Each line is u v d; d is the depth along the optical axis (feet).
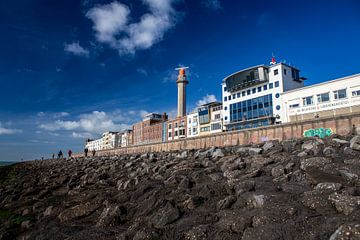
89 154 277.03
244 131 95.86
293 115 150.00
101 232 21.86
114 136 449.48
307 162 28.63
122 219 24.49
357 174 23.21
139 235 19.13
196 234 18.06
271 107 168.55
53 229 24.72
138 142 349.00
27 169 147.02
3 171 144.87
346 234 13.19
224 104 206.39
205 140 112.68
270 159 36.11
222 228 18.30
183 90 291.17
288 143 48.37
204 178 34.17
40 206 36.06
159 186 33.42
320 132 72.64
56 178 69.31
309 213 17.65
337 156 32.99
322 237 14.49
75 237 21.43
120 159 97.66
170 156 74.69
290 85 170.60
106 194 35.17
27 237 24.53
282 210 18.28
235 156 45.96
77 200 35.27
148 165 57.47
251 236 16.03
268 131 87.81
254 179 28.89
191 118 250.16
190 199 24.45
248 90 186.80
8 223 29.86
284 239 15.20
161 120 336.90
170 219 21.34
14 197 46.75
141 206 25.88
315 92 140.46
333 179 24.17
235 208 21.88
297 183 25.05
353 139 35.96
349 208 16.47
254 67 175.94
